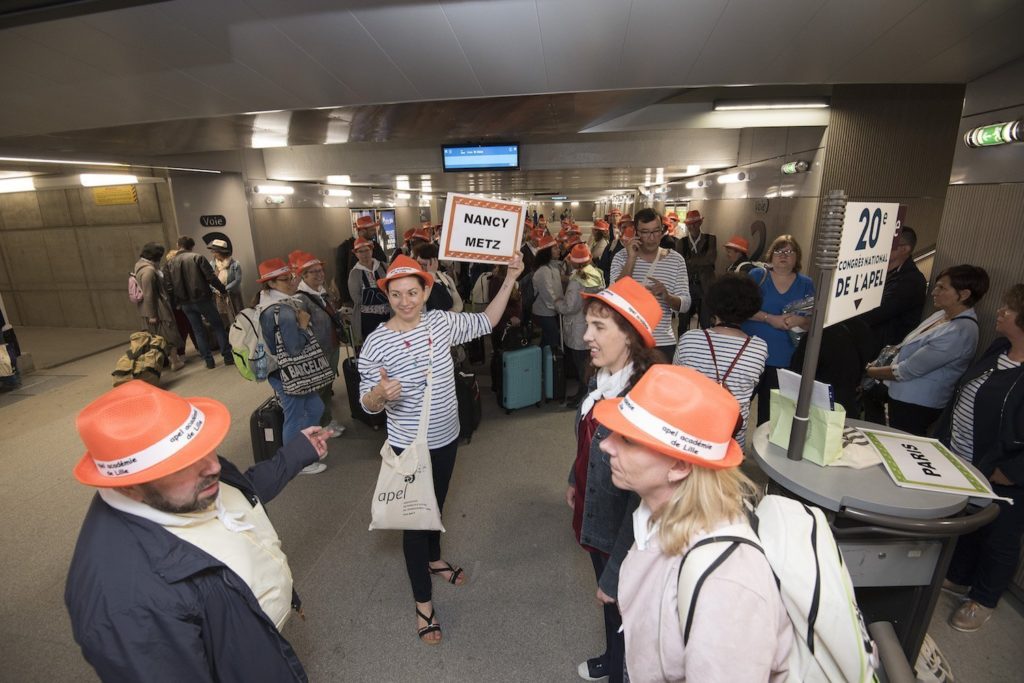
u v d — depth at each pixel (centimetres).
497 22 266
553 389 495
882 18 237
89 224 845
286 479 159
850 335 266
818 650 94
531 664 214
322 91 347
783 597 94
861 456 167
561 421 460
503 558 279
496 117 527
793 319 292
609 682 183
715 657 81
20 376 597
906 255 325
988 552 214
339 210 1163
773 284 320
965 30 234
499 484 354
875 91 504
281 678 119
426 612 227
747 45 275
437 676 210
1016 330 206
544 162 805
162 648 98
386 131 595
